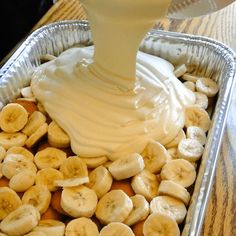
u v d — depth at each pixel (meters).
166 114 0.28
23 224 0.22
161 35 0.34
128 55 0.26
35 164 0.27
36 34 0.34
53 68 0.31
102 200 0.25
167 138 0.28
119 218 0.23
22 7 0.42
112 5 0.22
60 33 0.35
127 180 0.26
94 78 0.28
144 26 0.24
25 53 0.32
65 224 0.24
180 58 0.34
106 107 0.27
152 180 0.26
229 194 0.25
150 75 0.30
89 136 0.27
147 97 0.28
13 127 0.29
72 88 0.29
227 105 0.28
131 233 0.22
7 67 0.31
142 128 0.27
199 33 0.37
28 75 0.33
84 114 0.27
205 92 0.32
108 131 0.27
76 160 0.26
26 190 0.25
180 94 0.30
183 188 0.25
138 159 0.25
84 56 0.31
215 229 0.23
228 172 0.26
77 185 0.25
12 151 0.27
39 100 0.30
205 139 0.28
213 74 0.33
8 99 0.30
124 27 0.24
